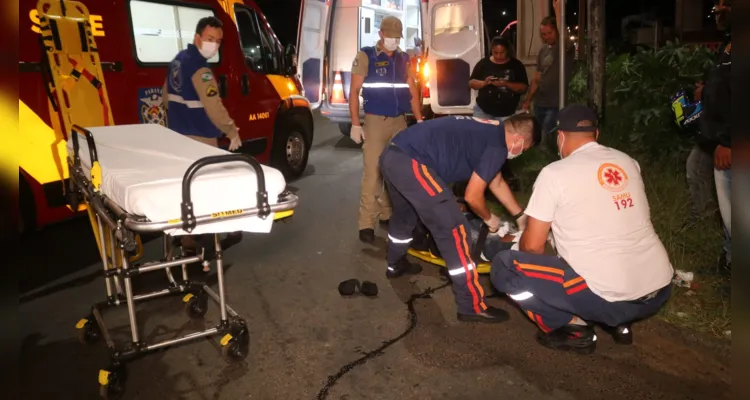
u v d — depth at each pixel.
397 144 3.79
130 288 3.13
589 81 6.31
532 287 3.35
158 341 3.66
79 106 4.93
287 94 7.32
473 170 3.81
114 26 5.25
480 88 6.44
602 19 6.14
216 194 2.89
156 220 2.75
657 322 3.68
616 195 3.19
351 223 5.85
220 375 3.30
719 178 3.77
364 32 9.25
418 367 3.35
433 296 4.26
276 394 3.13
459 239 3.73
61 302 4.20
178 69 4.54
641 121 6.65
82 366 3.42
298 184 7.37
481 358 3.43
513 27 15.02
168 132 4.05
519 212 4.05
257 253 5.09
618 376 3.23
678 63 6.85
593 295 3.23
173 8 5.81
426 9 8.67
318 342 3.64
